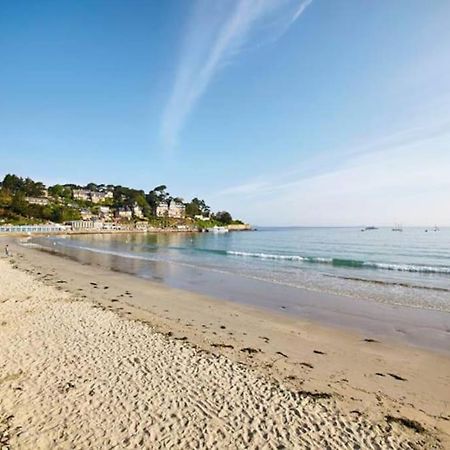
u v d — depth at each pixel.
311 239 80.25
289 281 21.70
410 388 7.30
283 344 9.96
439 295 17.22
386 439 5.33
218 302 15.57
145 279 22.30
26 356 8.10
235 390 6.73
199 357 8.36
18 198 112.44
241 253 43.28
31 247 48.41
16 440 5.09
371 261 32.44
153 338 9.61
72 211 129.38
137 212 156.75
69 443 5.06
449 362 8.80
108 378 7.06
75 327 10.34
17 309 12.34
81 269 26.12
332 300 16.14
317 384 7.30
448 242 61.94
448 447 5.20
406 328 11.77
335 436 5.34
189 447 5.00
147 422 5.58
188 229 157.25
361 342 10.28
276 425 5.58
